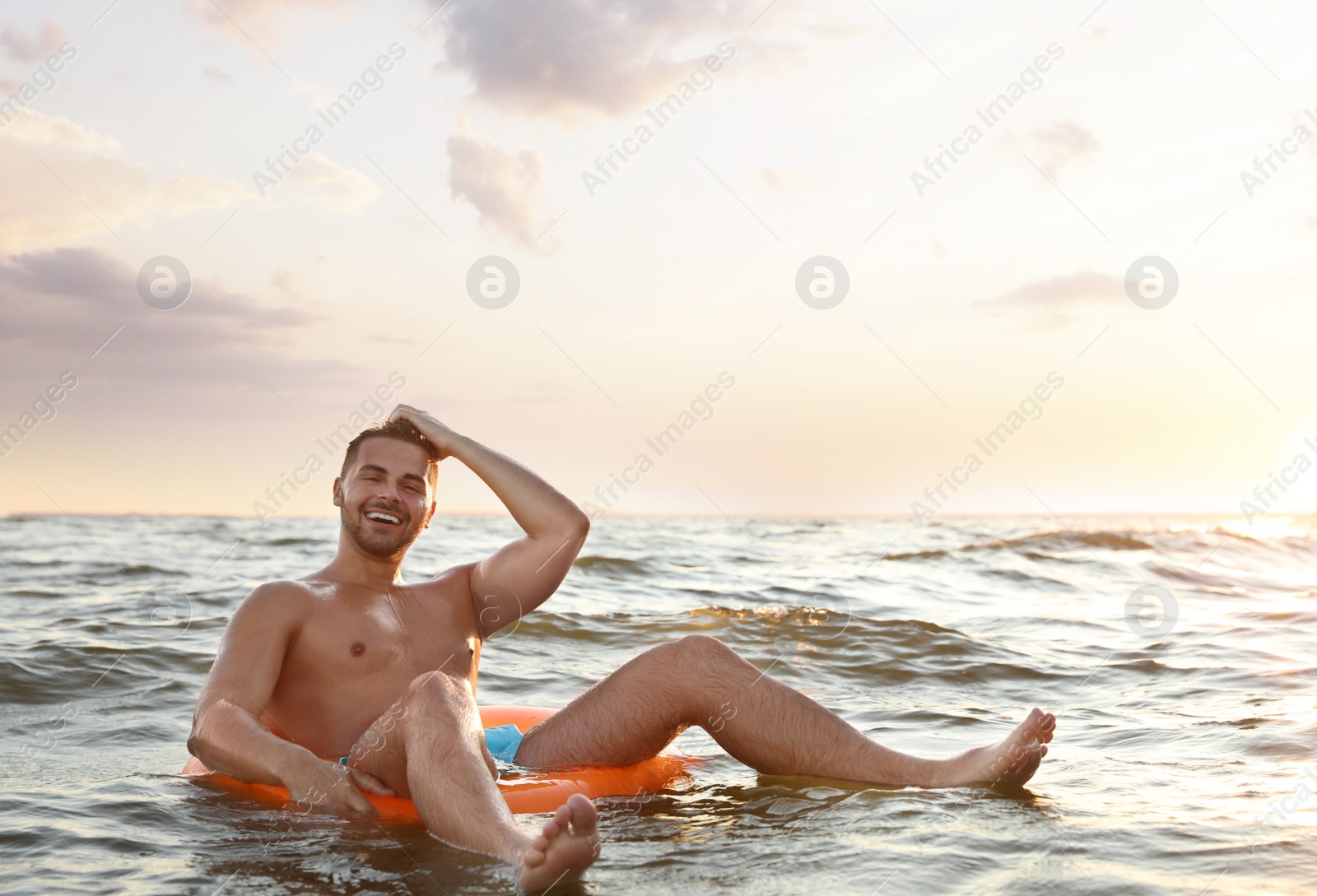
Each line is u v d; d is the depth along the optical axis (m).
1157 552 13.29
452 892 1.92
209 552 13.04
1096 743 3.38
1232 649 5.48
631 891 1.92
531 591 3.09
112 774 2.95
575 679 4.80
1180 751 3.21
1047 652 5.48
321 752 2.70
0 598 7.45
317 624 2.78
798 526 30.77
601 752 2.82
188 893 1.92
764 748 2.80
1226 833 2.27
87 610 6.77
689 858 2.12
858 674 4.86
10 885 1.96
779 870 2.03
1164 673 4.80
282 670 2.75
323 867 2.06
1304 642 5.71
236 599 7.51
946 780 2.72
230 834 2.30
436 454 3.13
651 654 2.85
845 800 2.60
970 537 19.38
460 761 2.25
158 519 28.48
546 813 2.51
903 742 3.46
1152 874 2.00
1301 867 2.03
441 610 3.02
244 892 1.93
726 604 7.44
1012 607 7.58
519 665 5.08
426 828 2.29
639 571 9.96
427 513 3.02
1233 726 3.55
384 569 2.98
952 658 5.19
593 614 6.58
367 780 2.49
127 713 3.94
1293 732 3.39
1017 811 2.46
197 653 5.13
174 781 2.82
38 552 12.83
